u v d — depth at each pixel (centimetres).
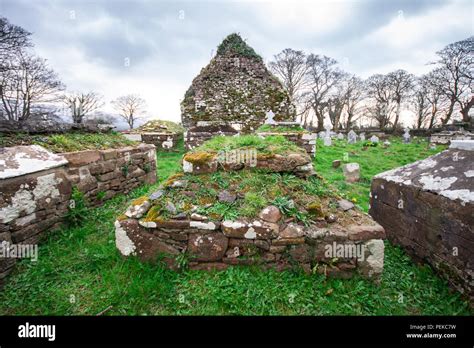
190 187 268
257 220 231
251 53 1376
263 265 229
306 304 200
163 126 1320
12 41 1052
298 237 225
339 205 261
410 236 282
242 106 1301
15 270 235
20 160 270
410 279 244
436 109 2664
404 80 2752
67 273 233
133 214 244
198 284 217
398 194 303
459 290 221
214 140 348
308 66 2939
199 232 231
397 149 1169
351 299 206
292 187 271
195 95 1335
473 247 208
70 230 311
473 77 2073
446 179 254
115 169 444
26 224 259
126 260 240
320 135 1623
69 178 333
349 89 3195
